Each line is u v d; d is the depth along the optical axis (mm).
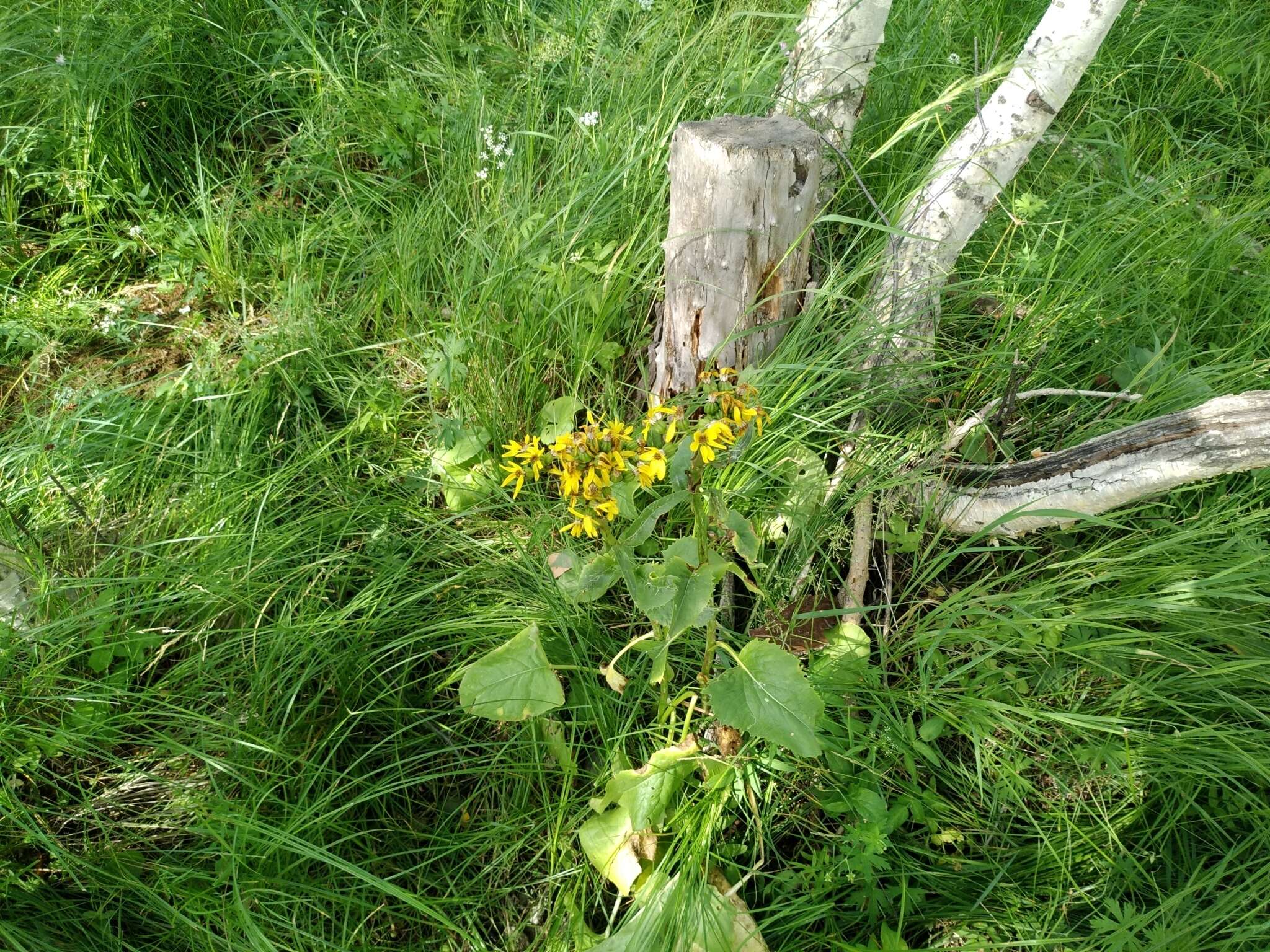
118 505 2611
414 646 2340
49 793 2117
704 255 2494
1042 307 2893
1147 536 2418
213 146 3840
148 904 1882
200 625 2295
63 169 3475
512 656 2002
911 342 2695
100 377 3088
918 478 2459
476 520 2633
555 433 2711
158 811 2072
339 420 2953
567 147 3299
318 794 2055
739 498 2467
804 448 2533
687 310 2613
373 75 4059
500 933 1987
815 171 2402
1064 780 2158
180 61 3859
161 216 3539
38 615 2287
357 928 1895
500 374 2812
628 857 1954
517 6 4230
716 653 2260
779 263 2498
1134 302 2959
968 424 2559
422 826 2123
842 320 2742
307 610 2309
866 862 1952
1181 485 2180
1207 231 3182
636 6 3855
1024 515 2270
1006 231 3115
